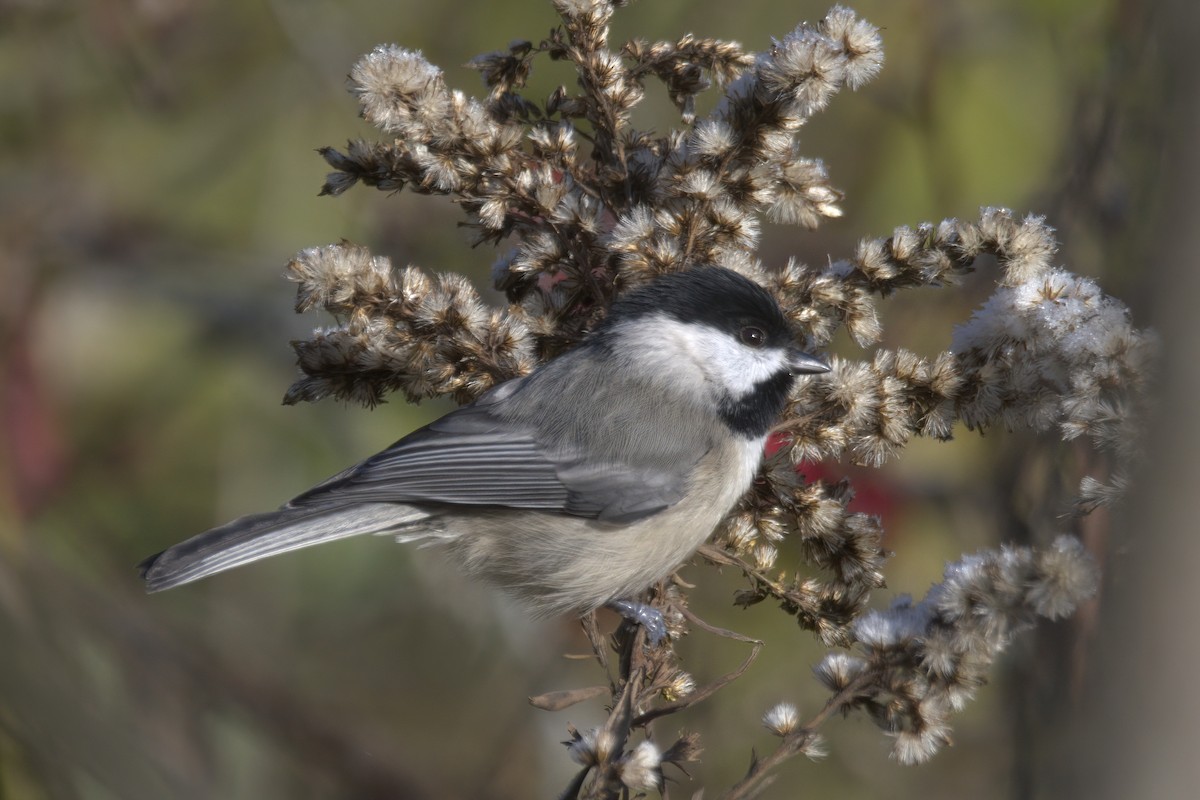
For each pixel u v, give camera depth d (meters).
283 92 10.52
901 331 8.80
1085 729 3.40
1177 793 3.05
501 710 9.15
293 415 10.01
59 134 10.52
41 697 5.80
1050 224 7.46
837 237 9.58
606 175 5.82
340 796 7.61
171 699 6.75
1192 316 3.14
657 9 10.02
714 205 5.65
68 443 9.71
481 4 10.49
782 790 8.07
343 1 10.61
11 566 6.37
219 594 9.36
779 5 9.98
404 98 5.48
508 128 5.63
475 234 5.99
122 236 10.24
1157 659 3.10
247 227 10.38
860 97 9.55
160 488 9.83
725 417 6.34
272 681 7.61
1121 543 3.81
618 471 6.35
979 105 9.33
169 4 10.52
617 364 6.39
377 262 5.70
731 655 8.27
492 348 5.71
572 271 5.94
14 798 5.55
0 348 9.75
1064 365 4.91
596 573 6.48
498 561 6.72
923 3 9.46
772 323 5.98
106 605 6.78
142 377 10.00
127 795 5.78
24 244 10.01
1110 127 7.24
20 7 10.34
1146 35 6.84
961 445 7.97
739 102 5.54
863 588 5.31
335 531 6.42
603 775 4.18
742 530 5.78
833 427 5.39
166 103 10.52
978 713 7.95
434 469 6.45
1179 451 3.12
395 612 9.53
